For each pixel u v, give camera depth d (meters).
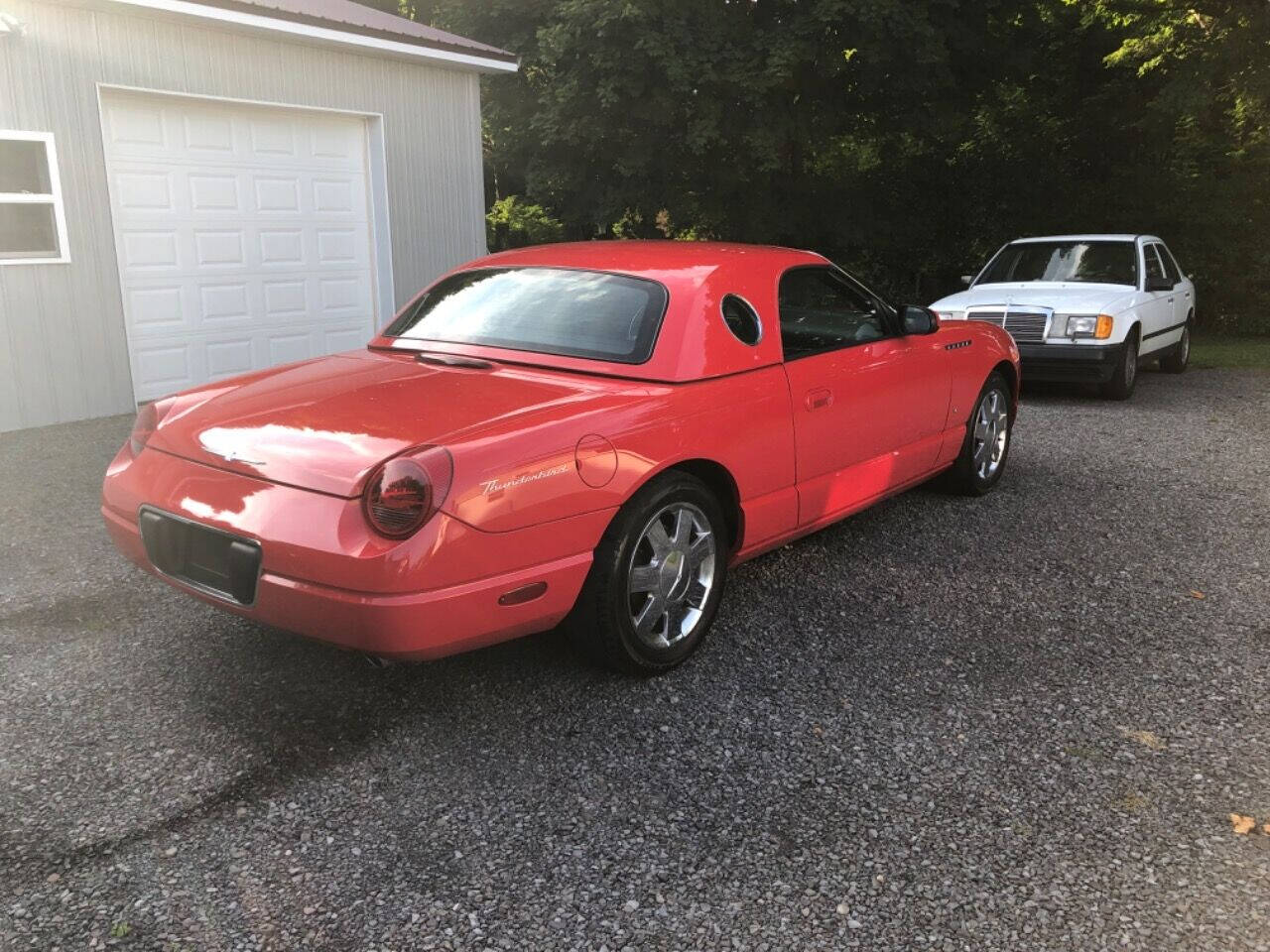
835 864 2.39
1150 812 2.62
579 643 3.24
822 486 4.12
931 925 2.19
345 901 2.23
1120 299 9.08
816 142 15.53
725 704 3.19
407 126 9.67
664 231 19.39
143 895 2.23
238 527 2.77
